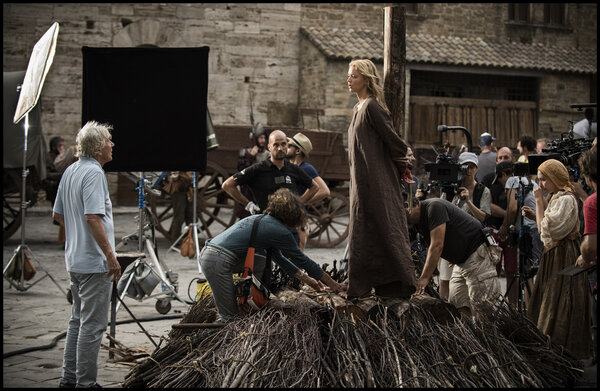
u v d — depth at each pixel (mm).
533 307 5449
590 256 4758
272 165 6551
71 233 4629
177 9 18516
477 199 6672
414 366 4207
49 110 17922
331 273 5582
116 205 17703
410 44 18703
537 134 19625
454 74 19312
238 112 18938
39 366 5133
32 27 17703
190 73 6918
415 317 4680
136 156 6883
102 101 6809
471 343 4516
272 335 4402
